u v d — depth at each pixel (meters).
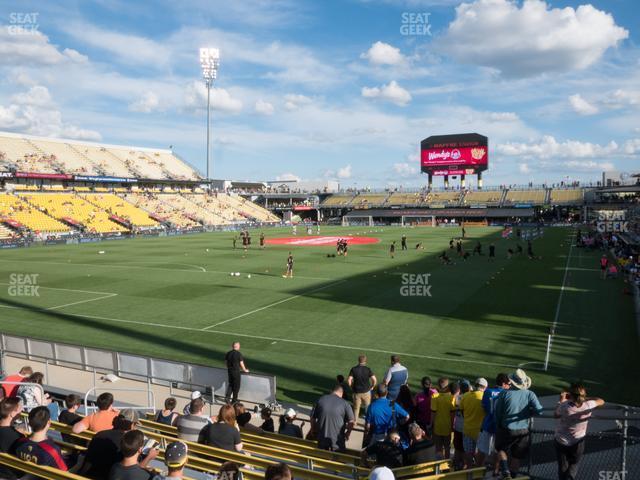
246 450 9.88
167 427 10.76
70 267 48.81
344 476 8.92
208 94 120.88
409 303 30.58
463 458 10.59
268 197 159.25
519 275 41.06
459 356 20.58
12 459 7.15
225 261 52.41
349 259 53.28
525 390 8.53
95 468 7.17
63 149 111.69
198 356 21.28
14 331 25.62
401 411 10.35
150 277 41.91
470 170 121.19
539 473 9.27
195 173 136.75
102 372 18.88
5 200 87.38
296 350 21.84
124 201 107.38
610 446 10.98
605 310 27.91
